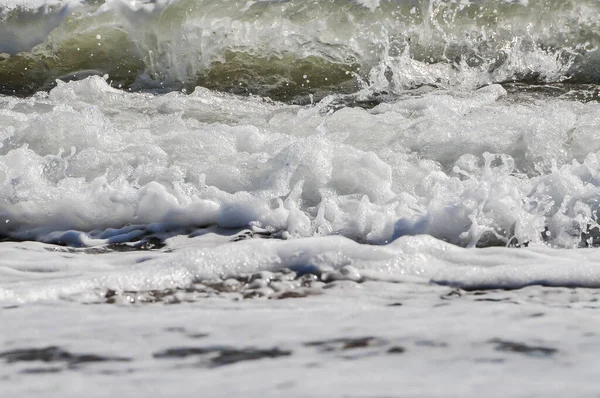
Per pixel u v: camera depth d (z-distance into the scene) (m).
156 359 7.68
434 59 23.83
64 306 10.16
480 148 15.94
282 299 10.52
